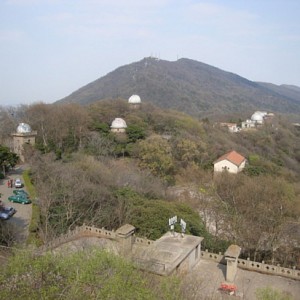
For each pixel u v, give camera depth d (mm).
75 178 49844
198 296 21859
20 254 16906
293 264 41094
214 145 109625
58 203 43781
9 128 94688
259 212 49719
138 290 15148
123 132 92062
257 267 30391
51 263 16172
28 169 67625
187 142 87750
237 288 27125
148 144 78750
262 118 170125
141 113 118062
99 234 36875
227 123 168750
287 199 58094
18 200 50750
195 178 80062
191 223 40969
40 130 87000
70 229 39719
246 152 114688
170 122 111688
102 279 15391
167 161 76875
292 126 173625
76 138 86625
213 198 59781
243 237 43812
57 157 69500
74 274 15938
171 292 16688
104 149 81250
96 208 46594
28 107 105000
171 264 25266
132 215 41094
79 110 95688
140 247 32125
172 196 60969
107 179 55031
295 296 26141
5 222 40250
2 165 67438
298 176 101312
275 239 44156
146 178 62625
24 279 15398
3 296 14562
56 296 14898
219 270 30281
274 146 135375
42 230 37875
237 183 68375
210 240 42000
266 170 92625
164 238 31594
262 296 19484
